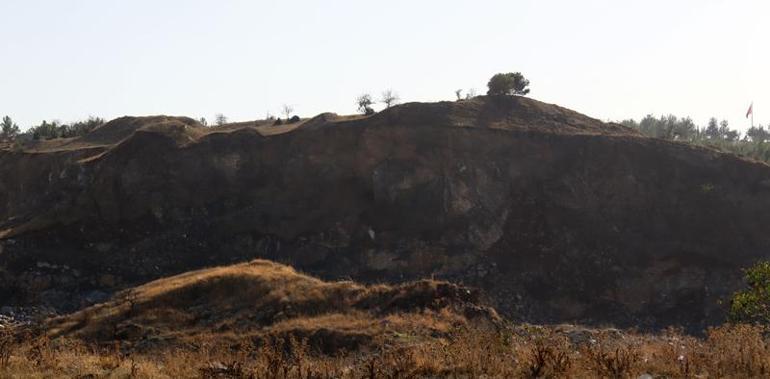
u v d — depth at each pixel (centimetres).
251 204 4906
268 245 4550
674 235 4509
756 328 1406
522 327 2377
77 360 1451
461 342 1405
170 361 1572
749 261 4322
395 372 1212
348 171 5019
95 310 2683
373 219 4669
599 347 1394
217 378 1309
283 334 2208
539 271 4291
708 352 1259
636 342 1795
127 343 2341
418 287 2509
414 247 4428
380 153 5072
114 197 4925
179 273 4381
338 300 2539
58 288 4122
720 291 4106
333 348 2100
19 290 4062
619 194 4809
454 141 5094
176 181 5022
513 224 4656
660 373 1133
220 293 2670
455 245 4444
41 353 1452
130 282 4269
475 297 2561
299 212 4756
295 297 2556
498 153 5075
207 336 2339
